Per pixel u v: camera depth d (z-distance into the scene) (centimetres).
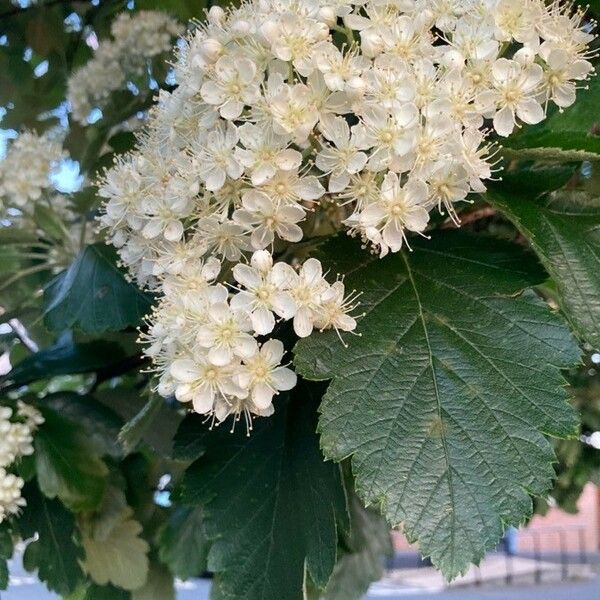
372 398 15
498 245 17
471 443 14
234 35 17
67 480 24
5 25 41
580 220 17
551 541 223
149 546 27
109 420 27
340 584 30
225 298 16
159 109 19
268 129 16
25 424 24
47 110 43
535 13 17
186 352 16
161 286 18
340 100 16
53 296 24
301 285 15
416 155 15
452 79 16
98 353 29
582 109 19
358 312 16
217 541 19
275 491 19
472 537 14
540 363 15
